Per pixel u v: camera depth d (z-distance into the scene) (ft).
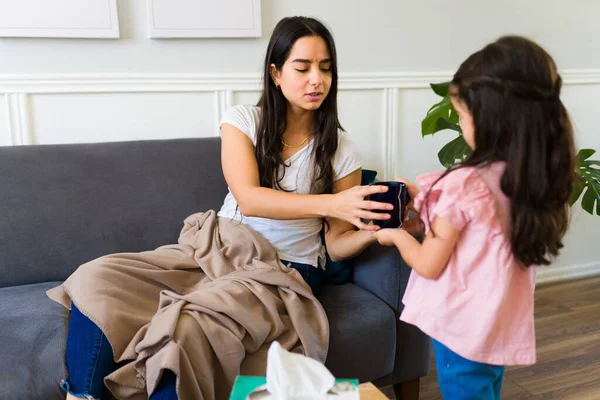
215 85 7.00
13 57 6.31
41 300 5.09
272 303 4.61
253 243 5.14
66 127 6.60
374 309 5.09
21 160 5.78
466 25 8.05
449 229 3.71
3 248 5.56
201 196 6.18
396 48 7.77
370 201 4.35
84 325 4.40
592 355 6.73
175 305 4.31
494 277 3.73
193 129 7.07
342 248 5.38
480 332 3.75
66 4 6.27
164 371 4.05
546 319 7.68
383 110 7.84
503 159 3.58
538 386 6.11
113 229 5.87
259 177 5.29
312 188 5.42
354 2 7.44
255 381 3.10
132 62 6.70
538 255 3.65
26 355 4.43
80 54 6.51
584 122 8.86
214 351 4.23
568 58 8.60
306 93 4.99
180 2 6.64
